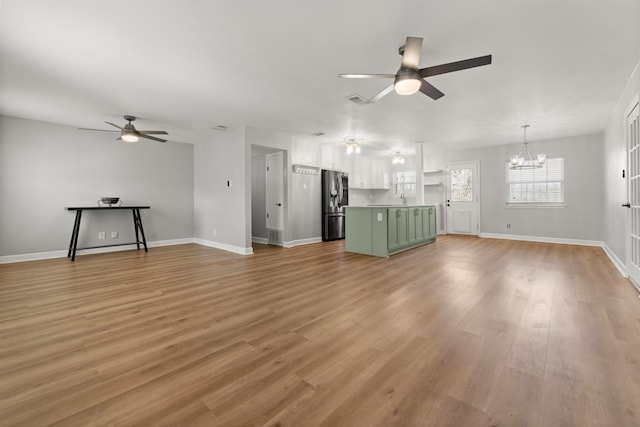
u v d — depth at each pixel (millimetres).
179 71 2879
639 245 2953
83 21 2062
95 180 5148
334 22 2117
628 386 1377
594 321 2127
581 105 3922
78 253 4984
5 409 1263
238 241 5230
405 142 6438
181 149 6340
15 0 1817
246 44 2404
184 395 1354
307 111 4172
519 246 5664
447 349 1757
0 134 4262
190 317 2287
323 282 3254
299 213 6223
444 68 2184
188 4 1896
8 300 2686
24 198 4465
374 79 3082
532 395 1326
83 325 2143
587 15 2023
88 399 1329
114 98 3604
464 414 1214
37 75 2934
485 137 5922
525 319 2180
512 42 2379
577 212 5848
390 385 1418
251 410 1252
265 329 2066
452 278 3371
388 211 4727
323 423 1174
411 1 1888
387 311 2381
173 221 6215
